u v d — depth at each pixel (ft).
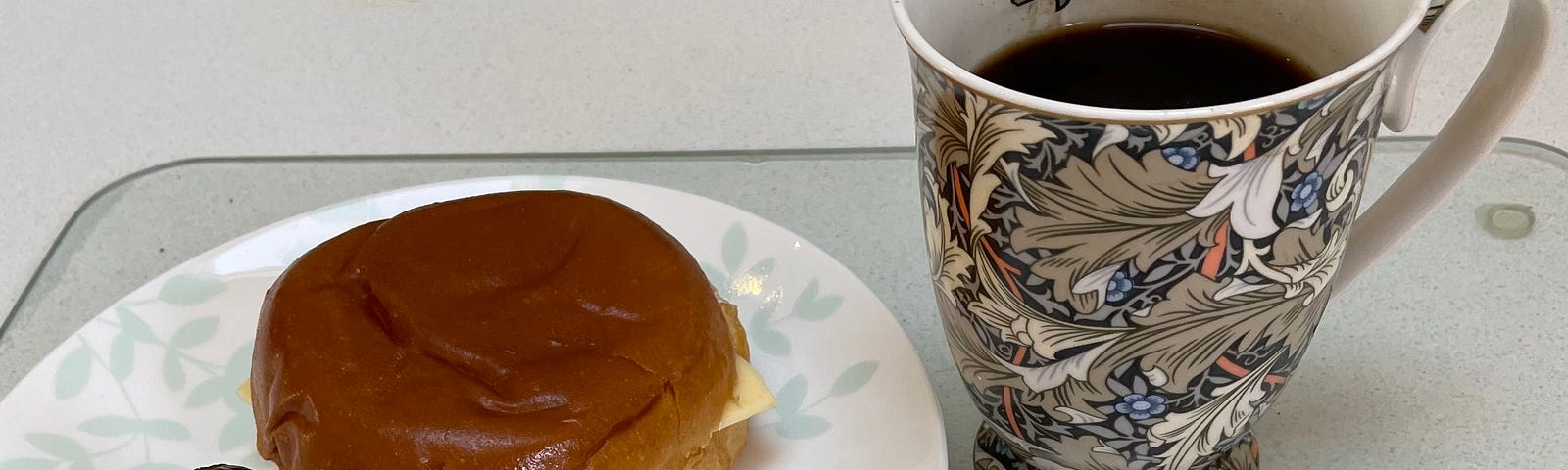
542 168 1.03
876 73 1.33
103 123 1.40
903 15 0.50
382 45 1.47
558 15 1.49
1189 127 0.44
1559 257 0.87
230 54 1.48
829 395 0.79
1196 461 0.66
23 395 0.82
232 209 1.03
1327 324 0.84
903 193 1.00
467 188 0.94
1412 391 0.78
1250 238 0.50
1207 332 0.54
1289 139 0.46
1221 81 0.55
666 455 0.71
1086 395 0.59
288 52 1.48
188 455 0.80
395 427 0.67
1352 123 0.47
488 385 0.70
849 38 1.39
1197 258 0.50
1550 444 0.74
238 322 0.88
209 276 0.90
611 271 0.76
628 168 1.04
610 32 1.45
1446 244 0.89
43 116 1.42
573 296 0.74
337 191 1.03
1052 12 0.59
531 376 0.70
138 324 0.87
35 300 0.97
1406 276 0.87
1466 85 1.23
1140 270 0.51
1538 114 1.17
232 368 0.86
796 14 1.44
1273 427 0.77
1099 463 0.66
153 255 1.00
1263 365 0.58
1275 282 0.52
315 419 0.69
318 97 1.40
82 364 0.85
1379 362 0.80
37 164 1.35
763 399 0.77
